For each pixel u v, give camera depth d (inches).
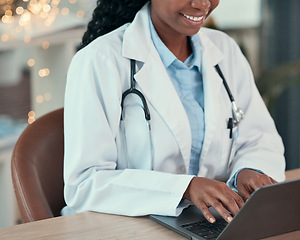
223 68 64.5
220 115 60.5
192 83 60.8
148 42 58.7
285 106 129.0
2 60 127.1
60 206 62.1
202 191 49.8
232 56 66.1
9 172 102.7
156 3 57.0
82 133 55.0
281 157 62.2
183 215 50.4
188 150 58.2
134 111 56.9
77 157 54.8
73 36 108.2
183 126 57.4
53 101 115.3
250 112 65.4
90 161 54.8
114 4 62.8
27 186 58.0
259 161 59.7
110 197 52.6
